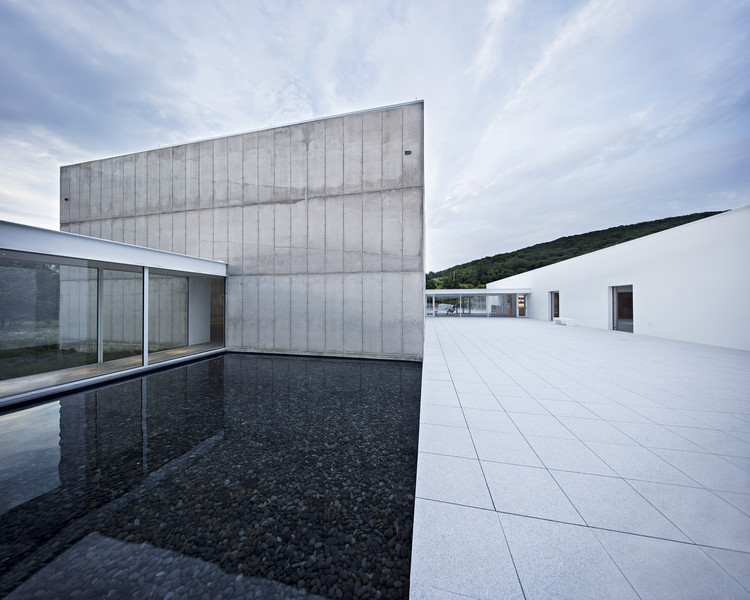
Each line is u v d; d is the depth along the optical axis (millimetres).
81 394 5105
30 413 4234
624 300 13742
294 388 5449
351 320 8438
